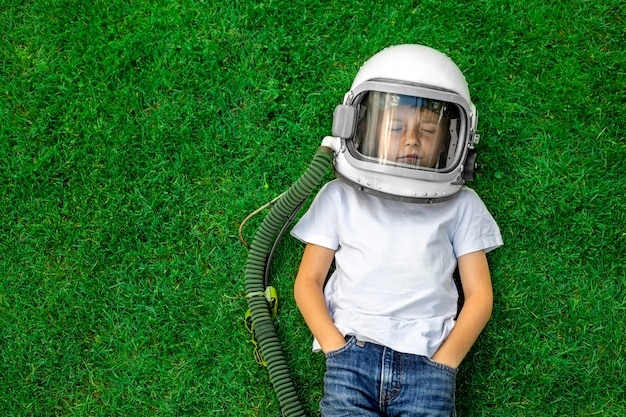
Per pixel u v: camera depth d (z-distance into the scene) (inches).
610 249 69.9
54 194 71.2
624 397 67.9
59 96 72.6
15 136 71.9
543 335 69.2
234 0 73.4
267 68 72.7
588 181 70.9
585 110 71.6
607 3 72.5
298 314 69.7
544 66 72.4
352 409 59.6
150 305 69.9
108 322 69.6
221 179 71.8
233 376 68.8
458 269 69.4
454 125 61.7
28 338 69.2
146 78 72.7
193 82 72.5
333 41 73.0
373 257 62.6
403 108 61.1
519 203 70.6
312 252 65.2
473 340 62.4
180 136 71.8
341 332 62.2
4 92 72.6
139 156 71.7
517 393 68.0
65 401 68.6
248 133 72.0
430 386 59.9
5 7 73.5
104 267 70.4
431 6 73.1
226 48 72.9
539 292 69.5
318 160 63.0
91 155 71.7
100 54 73.0
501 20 72.7
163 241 70.9
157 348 69.2
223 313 69.6
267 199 71.3
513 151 71.4
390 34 72.9
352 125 61.2
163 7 73.5
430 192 61.4
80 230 70.9
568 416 67.7
